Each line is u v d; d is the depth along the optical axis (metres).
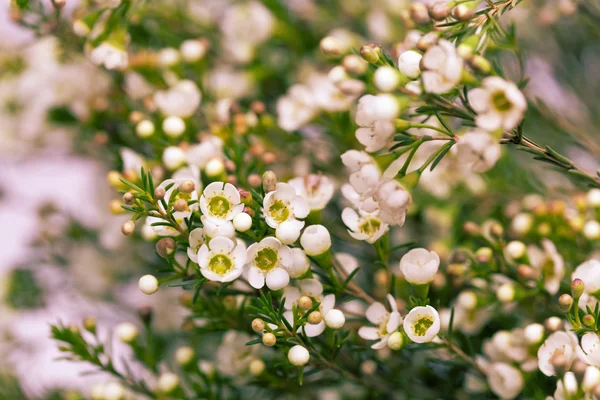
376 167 0.45
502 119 0.43
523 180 0.58
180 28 0.62
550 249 0.49
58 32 0.56
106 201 0.65
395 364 0.52
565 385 0.44
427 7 0.45
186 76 0.58
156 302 0.63
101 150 0.64
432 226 0.59
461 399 0.52
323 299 0.46
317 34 0.65
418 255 0.46
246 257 0.45
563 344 0.45
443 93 0.44
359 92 0.45
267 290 0.46
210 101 0.59
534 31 0.63
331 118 0.54
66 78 0.60
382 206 0.44
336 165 0.57
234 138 0.53
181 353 0.52
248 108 0.61
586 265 0.47
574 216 0.51
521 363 0.48
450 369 0.52
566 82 0.63
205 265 0.44
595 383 0.44
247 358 0.51
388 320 0.46
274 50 0.64
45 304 0.67
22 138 0.65
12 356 0.69
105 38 0.52
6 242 0.84
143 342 0.60
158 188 0.44
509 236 0.53
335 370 0.49
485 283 0.51
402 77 0.44
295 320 0.45
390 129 0.44
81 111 0.59
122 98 0.58
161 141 0.52
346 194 0.47
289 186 0.45
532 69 0.63
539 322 0.51
